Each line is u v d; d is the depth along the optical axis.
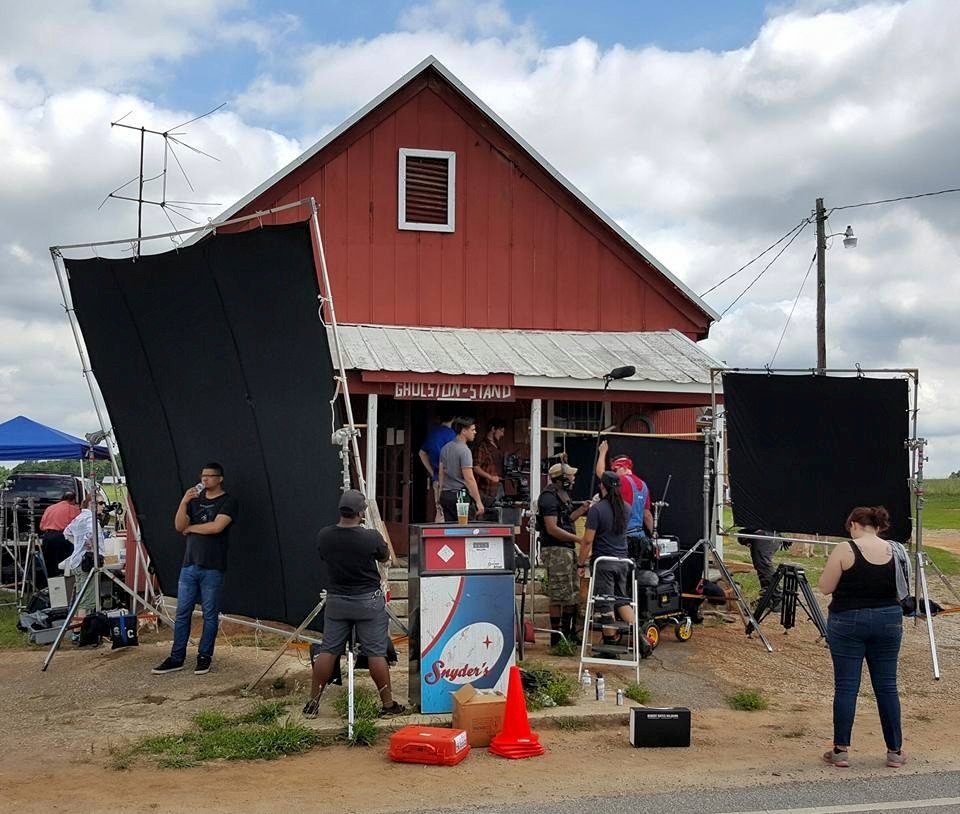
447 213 14.95
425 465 12.66
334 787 6.13
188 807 5.76
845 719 6.71
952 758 6.99
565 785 6.21
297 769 6.51
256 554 9.44
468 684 7.52
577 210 15.43
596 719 7.68
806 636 11.70
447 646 7.64
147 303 9.68
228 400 9.42
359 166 14.62
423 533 7.69
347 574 7.54
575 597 10.40
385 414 14.35
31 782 6.26
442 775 6.40
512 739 6.86
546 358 13.40
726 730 7.69
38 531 17.17
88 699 8.50
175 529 10.36
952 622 13.34
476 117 15.09
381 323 14.63
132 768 6.54
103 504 13.52
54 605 12.16
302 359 8.62
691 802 5.88
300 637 8.95
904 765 6.76
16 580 15.46
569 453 14.59
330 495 8.56
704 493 11.57
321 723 7.32
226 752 6.77
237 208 14.08
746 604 11.49
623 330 15.55
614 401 13.63
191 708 8.08
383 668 7.54
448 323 14.90
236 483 9.56
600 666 9.66
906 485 10.66
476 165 15.09
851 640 6.73
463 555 7.78
